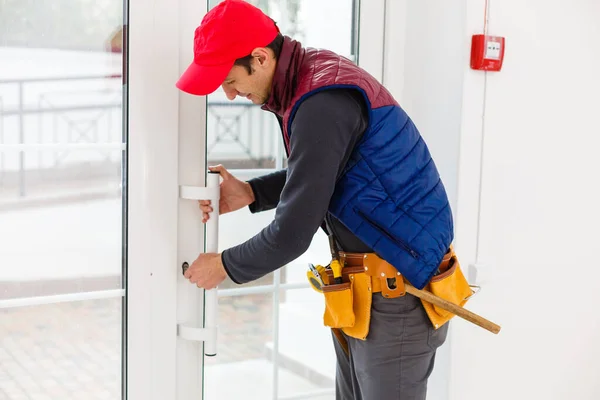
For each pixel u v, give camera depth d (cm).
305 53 158
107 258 174
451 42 211
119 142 171
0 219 161
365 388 169
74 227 169
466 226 216
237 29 147
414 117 225
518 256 230
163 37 169
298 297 212
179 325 178
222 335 201
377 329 165
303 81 151
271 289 207
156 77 169
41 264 167
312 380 217
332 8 210
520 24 217
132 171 169
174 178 173
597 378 256
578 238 243
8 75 159
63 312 170
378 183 157
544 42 224
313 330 216
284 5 201
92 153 169
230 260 154
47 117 164
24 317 167
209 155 191
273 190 183
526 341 237
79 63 166
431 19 216
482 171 217
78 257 170
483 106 214
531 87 223
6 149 160
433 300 160
